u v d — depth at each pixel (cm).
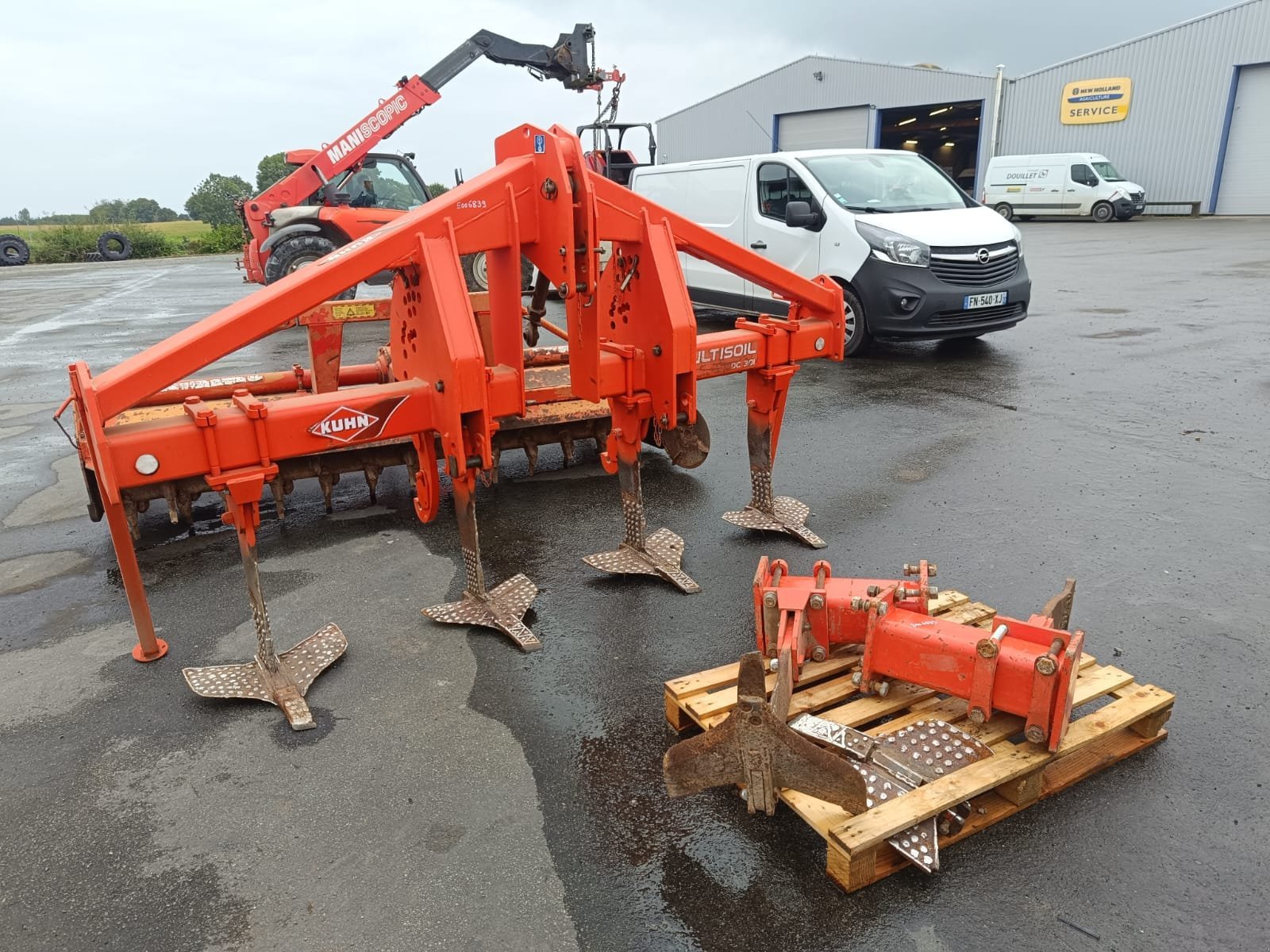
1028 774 237
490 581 414
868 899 215
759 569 299
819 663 300
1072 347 881
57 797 266
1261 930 202
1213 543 413
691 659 334
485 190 331
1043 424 620
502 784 266
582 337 357
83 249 3531
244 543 309
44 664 348
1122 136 3145
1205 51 2888
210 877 232
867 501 491
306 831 248
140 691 326
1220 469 512
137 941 212
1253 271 1411
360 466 503
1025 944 200
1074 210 2831
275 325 299
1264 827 234
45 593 414
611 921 212
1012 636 255
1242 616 344
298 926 214
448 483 562
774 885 221
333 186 1380
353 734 294
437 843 241
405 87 1345
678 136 4422
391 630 367
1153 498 472
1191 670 307
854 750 246
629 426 394
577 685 319
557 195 330
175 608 394
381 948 207
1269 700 289
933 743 247
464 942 207
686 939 206
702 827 244
